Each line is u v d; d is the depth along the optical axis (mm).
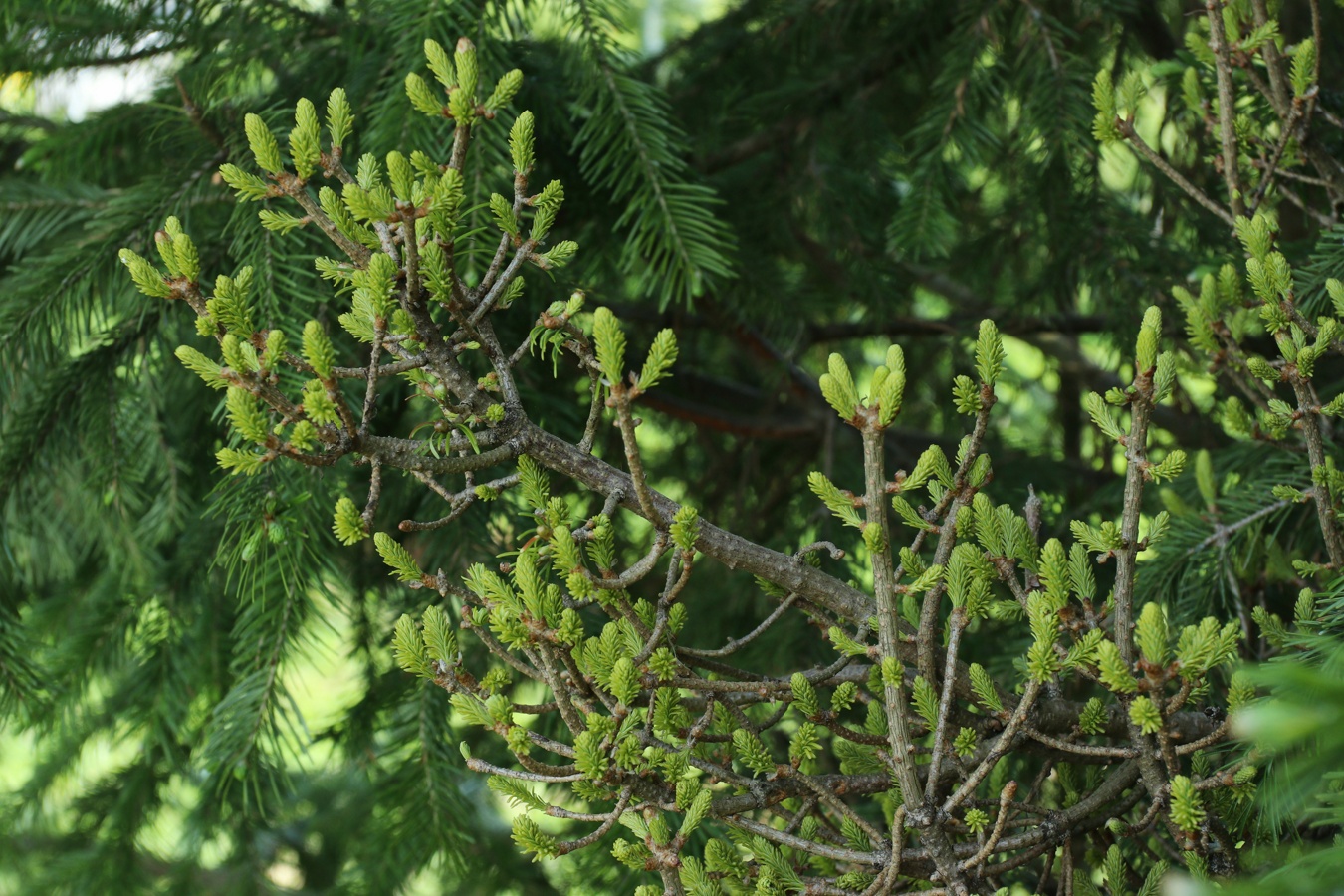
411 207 2023
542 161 2551
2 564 2535
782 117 2982
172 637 2734
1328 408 2164
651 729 2078
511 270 2092
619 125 2418
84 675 2822
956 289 3967
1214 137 2363
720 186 2934
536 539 2088
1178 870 2121
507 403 2092
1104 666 2029
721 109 3020
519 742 2025
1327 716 1791
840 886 2094
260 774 2535
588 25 2438
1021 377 4184
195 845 3400
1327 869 1914
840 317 3998
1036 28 2586
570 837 2580
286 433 2309
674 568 2102
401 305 2070
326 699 4113
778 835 2082
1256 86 2264
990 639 2600
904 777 2066
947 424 3580
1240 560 2363
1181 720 2174
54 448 2504
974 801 2133
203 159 2463
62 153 2570
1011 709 2146
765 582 2168
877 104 3113
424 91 2043
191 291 2029
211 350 2467
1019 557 2107
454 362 2086
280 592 2412
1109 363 3055
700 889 2084
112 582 2910
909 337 3789
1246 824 2102
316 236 2387
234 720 2416
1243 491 2373
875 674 2127
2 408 2471
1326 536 2168
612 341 2002
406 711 2537
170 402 2684
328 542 2439
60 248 2484
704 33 3127
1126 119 2260
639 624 2096
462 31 2395
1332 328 2150
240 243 2377
